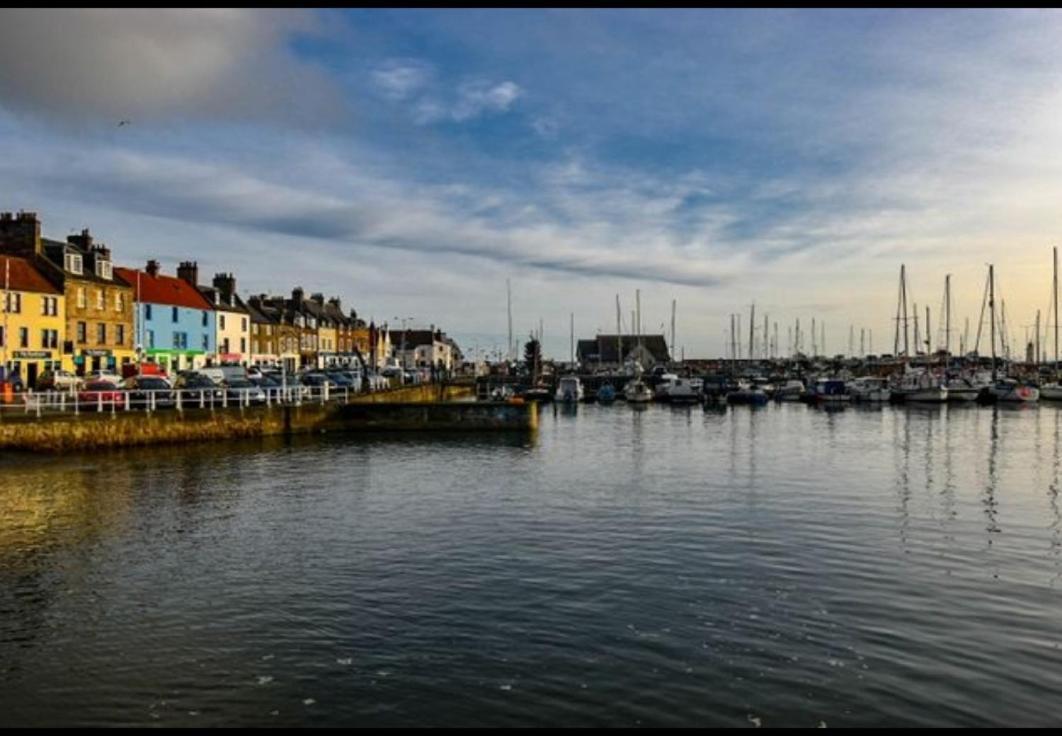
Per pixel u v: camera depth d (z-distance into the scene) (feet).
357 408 161.99
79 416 117.60
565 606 45.83
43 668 37.73
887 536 63.00
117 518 71.26
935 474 98.78
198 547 60.39
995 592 48.37
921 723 31.86
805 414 227.20
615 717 32.48
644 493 84.07
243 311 277.85
